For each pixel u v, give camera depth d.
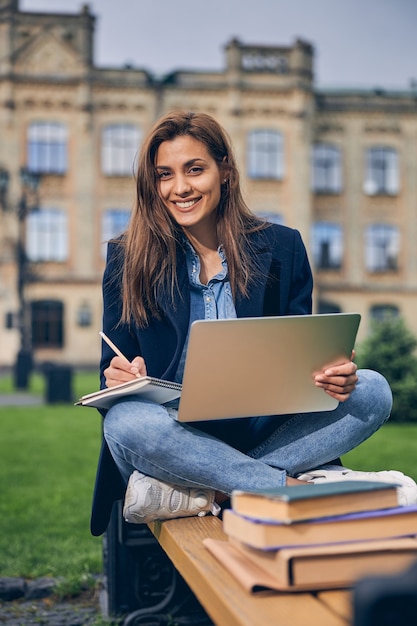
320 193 31.14
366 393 2.07
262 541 1.24
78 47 28.94
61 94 28.92
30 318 28.55
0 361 28.17
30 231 28.80
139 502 1.92
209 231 2.32
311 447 2.07
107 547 2.83
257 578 1.24
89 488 5.52
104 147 29.23
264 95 29.86
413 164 31.59
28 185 21.62
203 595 1.36
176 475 1.93
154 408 1.94
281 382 1.88
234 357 1.80
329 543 1.26
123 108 29.22
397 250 31.59
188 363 1.77
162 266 2.23
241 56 29.70
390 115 31.48
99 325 29.08
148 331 2.23
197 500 1.95
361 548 1.23
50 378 14.31
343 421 2.07
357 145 31.34
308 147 30.06
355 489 1.30
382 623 0.81
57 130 28.97
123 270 2.27
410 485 1.93
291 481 1.98
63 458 7.10
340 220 31.22
